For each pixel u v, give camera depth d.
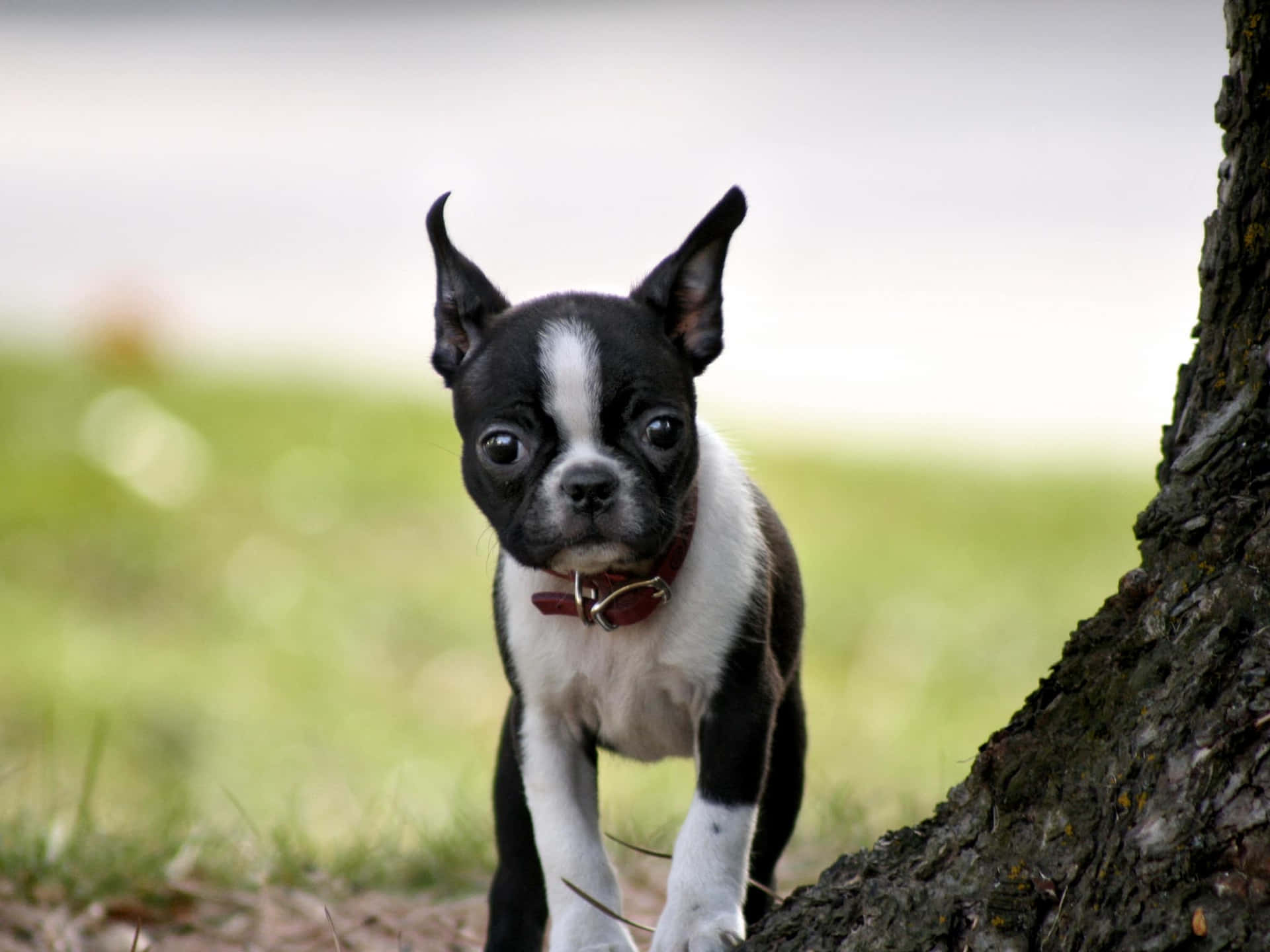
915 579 12.90
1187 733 3.94
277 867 7.15
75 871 6.79
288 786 9.89
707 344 5.46
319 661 11.58
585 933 5.06
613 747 5.80
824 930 4.49
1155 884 3.86
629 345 5.12
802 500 14.58
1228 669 3.96
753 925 4.88
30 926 6.17
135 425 14.49
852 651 11.87
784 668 5.82
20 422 14.48
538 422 5.08
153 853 7.07
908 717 10.84
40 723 10.18
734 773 5.25
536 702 5.56
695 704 5.46
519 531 5.11
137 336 16.30
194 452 14.30
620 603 5.25
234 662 11.41
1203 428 4.32
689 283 5.41
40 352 16.72
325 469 14.26
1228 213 4.32
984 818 4.28
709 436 5.84
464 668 11.66
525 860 5.72
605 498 4.97
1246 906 3.75
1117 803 4.02
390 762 10.27
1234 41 4.28
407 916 6.50
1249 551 4.05
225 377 17.00
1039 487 15.23
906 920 4.30
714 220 5.36
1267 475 4.14
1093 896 3.98
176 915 6.49
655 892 6.93
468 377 5.29
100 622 11.75
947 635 12.00
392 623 12.09
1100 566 13.23
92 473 13.62
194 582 12.41
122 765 9.96
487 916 6.22
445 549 13.23
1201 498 4.22
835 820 7.98
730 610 5.33
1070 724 4.21
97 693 10.62
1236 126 4.29
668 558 5.28
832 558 13.22
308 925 6.38
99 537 12.73
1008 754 4.27
